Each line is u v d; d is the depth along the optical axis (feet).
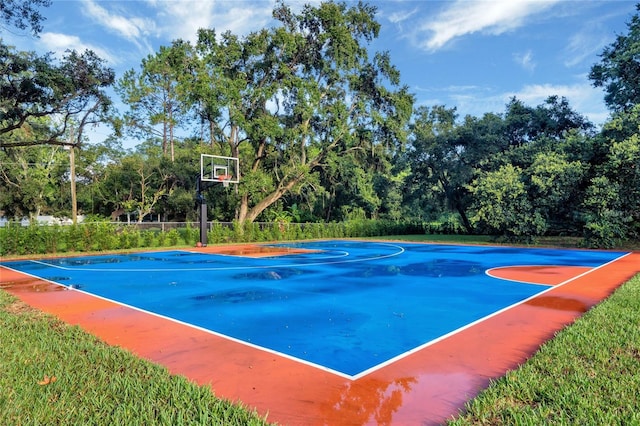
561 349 14.33
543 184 71.82
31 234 62.64
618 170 65.67
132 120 129.18
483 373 13.15
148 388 11.38
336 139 98.94
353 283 32.96
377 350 15.70
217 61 89.71
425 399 11.24
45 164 129.29
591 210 69.67
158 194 114.62
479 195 81.71
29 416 9.71
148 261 51.90
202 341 17.08
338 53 95.09
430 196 132.36
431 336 17.62
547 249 69.10
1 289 30.60
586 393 10.60
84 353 14.75
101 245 68.90
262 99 93.97
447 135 107.34
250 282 33.65
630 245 71.77
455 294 27.96
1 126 84.38
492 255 58.54
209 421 9.48
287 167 99.19
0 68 59.77
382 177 142.61
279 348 16.03
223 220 113.60
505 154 93.50
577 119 104.42
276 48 96.53
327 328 19.08
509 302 25.12
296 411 10.55
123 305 24.73
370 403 11.03
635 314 19.42
